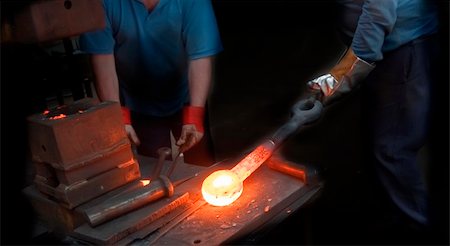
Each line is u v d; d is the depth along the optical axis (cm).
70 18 142
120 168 154
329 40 623
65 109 152
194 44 215
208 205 155
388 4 198
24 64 156
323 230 268
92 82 238
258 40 662
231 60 600
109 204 145
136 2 210
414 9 220
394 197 257
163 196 154
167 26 215
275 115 435
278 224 150
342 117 400
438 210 256
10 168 155
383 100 242
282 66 564
